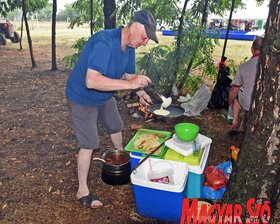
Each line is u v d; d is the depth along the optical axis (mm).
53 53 7914
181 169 2369
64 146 3744
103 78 2119
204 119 4570
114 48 2215
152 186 2182
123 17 5469
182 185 2145
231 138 3883
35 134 4098
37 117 4727
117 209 2576
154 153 2584
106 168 2768
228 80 4879
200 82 5723
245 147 1957
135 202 2490
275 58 1621
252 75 3375
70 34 17641
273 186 1911
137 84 2150
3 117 4719
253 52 3381
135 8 5285
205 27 5094
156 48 5344
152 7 4980
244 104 3564
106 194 2781
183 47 5086
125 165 2746
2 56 10133
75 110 2422
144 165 2459
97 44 2152
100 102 2461
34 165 3301
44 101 5508
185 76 5516
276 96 1680
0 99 5621
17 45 13055
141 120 4562
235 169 2090
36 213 2539
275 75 1650
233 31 15430
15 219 2465
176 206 2234
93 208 2584
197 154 2475
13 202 2676
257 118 1813
